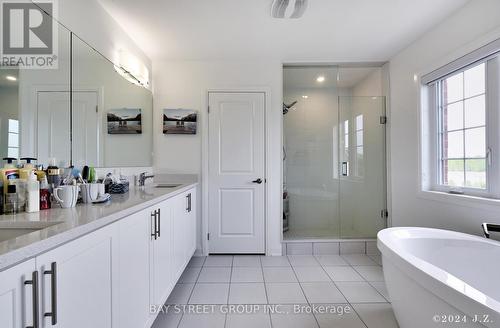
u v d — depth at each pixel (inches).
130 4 75.7
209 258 114.3
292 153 123.8
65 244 32.1
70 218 38.1
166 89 117.0
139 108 103.2
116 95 84.7
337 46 104.7
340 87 140.0
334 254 119.6
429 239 73.7
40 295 28.3
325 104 124.2
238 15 81.9
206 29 90.5
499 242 64.6
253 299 79.6
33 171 45.2
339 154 124.5
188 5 76.5
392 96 116.8
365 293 83.2
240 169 118.3
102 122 76.2
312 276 95.7
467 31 76.7
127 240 48.5
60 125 58.9
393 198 117.7
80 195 52.4
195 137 117.7
